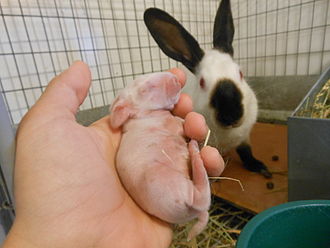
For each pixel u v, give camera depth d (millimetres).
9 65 346
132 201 144
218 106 272
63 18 378
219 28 353
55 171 128
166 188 111
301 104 275
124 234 133
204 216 125
